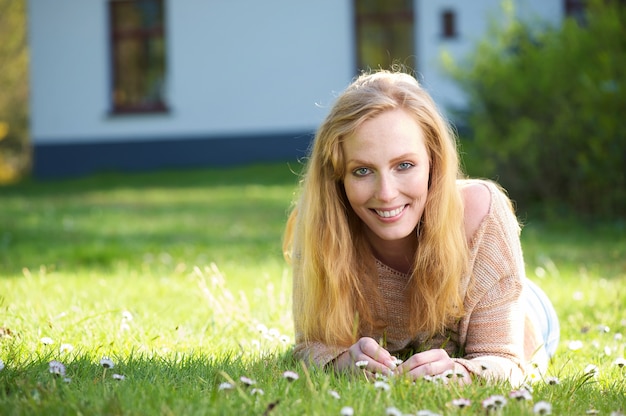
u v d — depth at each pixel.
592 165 8.39
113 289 4.34
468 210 2.52
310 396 2.08
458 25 15.73
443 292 2.46
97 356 2.69
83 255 6.38
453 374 2.27
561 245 7.04
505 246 2.51
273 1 16.58
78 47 17.19
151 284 4.64
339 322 2.54
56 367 2.26
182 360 2.56
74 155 17.28
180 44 16.94
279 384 2.22
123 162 17.19
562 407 2.13
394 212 2.33
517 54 9.40
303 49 16.55
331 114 2.39
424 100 2.38
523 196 9.11
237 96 16.81
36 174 17.33
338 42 16.41
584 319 3.81
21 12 24.30
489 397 2.02
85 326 3.12
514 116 9.05
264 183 13.52
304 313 2.62
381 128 2.28
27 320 3.18
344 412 1.85
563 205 8.74
